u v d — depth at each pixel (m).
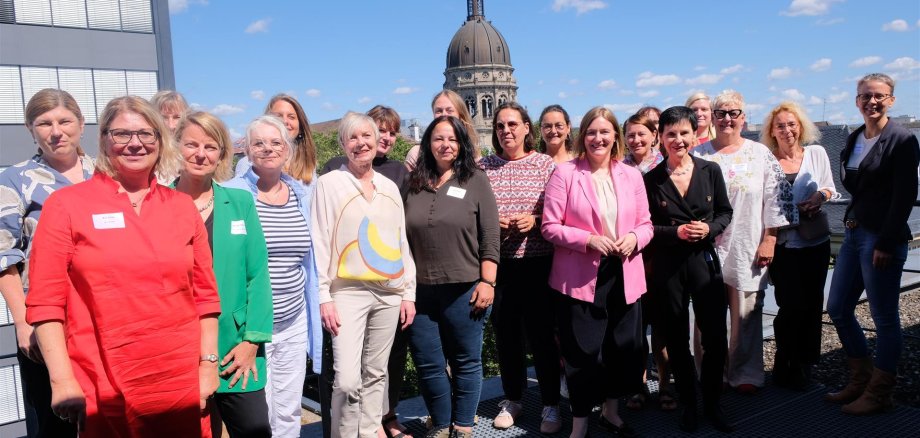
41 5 28.03
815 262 4.09
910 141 3.46
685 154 3.61
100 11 29.55
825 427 3.54
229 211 2.60
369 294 3.17
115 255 2.08
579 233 3.33
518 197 3.67
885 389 3.65
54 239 2.03
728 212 3.62
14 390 22.89
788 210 3.90
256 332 2.60
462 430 3.46
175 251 2.21
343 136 3.16
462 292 3.39
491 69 110.06
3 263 2.54
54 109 2.70
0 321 22.61
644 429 3.62
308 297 3.07
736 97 3.95
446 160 3.38
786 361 4.14
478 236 3.41
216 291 2.42
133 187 2.20
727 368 4.15
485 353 16.73
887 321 3.61
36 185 2.69
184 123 2.55
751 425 3.60
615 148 3.59
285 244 2.91
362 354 3.29
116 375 2.10
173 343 2.20
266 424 2.67
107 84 30.02
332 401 3.18
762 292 4.04
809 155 4.25
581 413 3.41
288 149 2.95
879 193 3.61
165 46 31.64
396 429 3.65
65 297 2.06
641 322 3.66
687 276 3.54
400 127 4.16
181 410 2.23
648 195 3.67
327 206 3.13
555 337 3.64
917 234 7.70
